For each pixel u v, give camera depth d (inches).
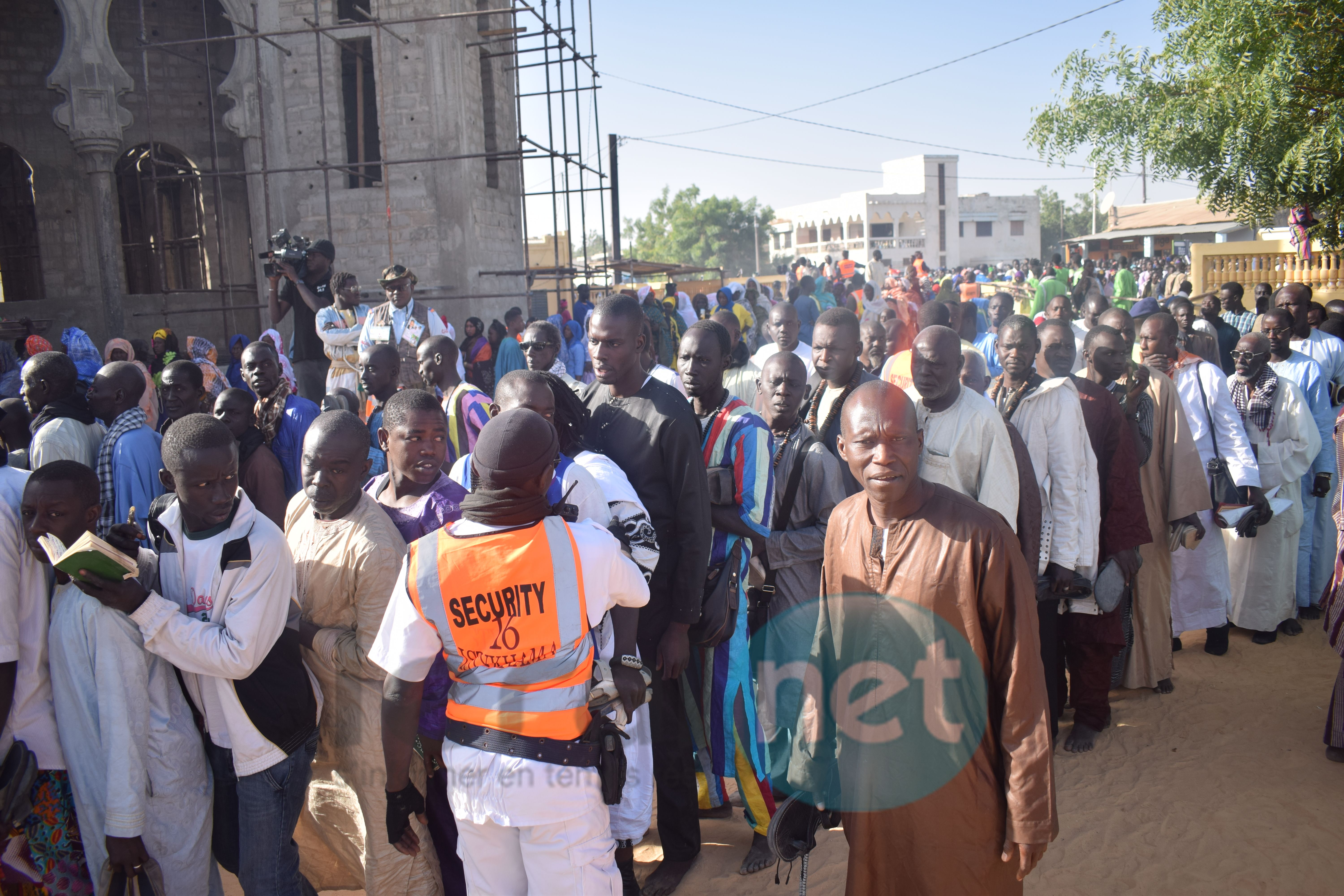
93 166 538.6
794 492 151.7
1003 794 96.5
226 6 580.4
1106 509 174.2
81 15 522.9
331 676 115.6
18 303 629.9
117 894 109.0
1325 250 382.6
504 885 95.8
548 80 596.1
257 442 163.5
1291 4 317.1
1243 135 331.3
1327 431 239.1
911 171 2851.9
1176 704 197.6
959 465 140.3
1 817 106.4
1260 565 226.1
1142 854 145.7
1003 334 164.4
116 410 167.3
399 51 587.5
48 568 113.0
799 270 824.9
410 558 93.6
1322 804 156.4
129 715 104.9
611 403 134.6
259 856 111.0
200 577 106.7
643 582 102.7
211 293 653.3
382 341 269.9
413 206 594.9
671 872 141.6
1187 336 264.7
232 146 687.7
